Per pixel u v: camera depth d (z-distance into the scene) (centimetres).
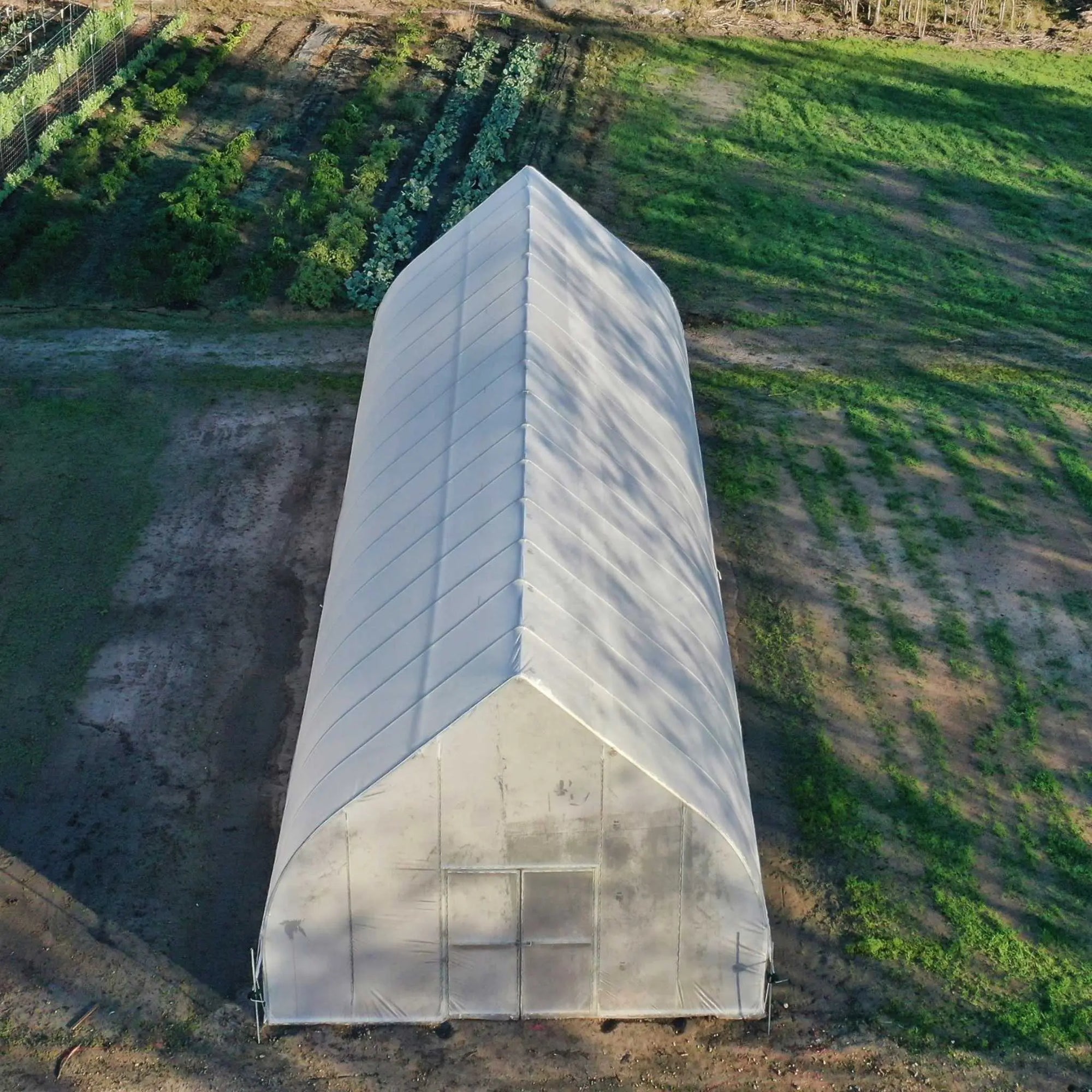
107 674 1675
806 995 1317
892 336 2498
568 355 1741
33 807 1488
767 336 2478
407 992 1277
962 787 1548
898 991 1320
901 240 2830
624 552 1466
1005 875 1441
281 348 2403
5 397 2206
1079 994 1317
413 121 3247
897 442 2173
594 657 1270
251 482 2048
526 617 1250
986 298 2634
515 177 2148
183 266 2567
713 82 3503
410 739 1191
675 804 1207
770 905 1404
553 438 1543
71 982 1309
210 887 1411
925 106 3409
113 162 2991
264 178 2964
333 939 1248
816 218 2891
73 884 1404
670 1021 1298
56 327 2436
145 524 1944
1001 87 3522
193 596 1812
